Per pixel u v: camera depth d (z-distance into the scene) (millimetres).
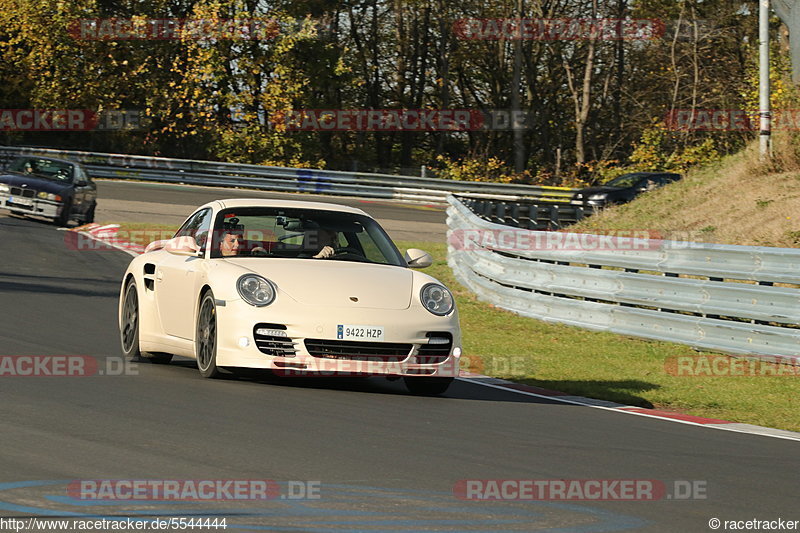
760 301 41688
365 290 29672
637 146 180500
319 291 29250
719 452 24125
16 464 18219
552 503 17703
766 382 37719
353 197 137250
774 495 19578
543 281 52875
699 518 17344
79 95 170000
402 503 17047
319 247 32312
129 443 20406
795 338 40156
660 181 109375
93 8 171500
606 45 195875
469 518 16359
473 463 20656
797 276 40562
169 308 32281
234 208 32969
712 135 175125
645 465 21766
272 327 28516
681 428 27781
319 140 188625
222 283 29391
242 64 171250
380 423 24516
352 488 17859
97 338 38344
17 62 168625
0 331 37656
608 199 106250
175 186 137875
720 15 177250
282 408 25594
